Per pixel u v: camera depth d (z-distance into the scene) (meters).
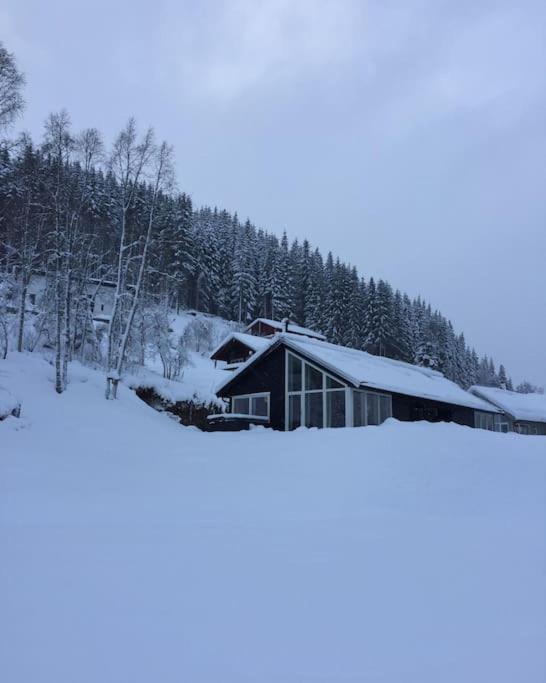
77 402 18.33
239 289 73.75
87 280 29.20
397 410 20.88
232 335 42.59
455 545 6.12
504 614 4.21
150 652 3.46
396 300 78.12
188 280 68.62
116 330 27.94
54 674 3.18
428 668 3.37
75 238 22.67
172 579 4.71
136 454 13.03
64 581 4.59
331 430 13.70
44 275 30.22
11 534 6.00
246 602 4.28
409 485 9.18
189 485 9.80
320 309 72.50
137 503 8.20
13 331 26.95
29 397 16.97
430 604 4.37
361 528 6.84
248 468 11.05
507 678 3.26
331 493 8.99
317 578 4.86
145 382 26.20
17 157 21.73
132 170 22.92
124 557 5.28
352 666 3.37
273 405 20.42
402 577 4.97
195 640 3.64
